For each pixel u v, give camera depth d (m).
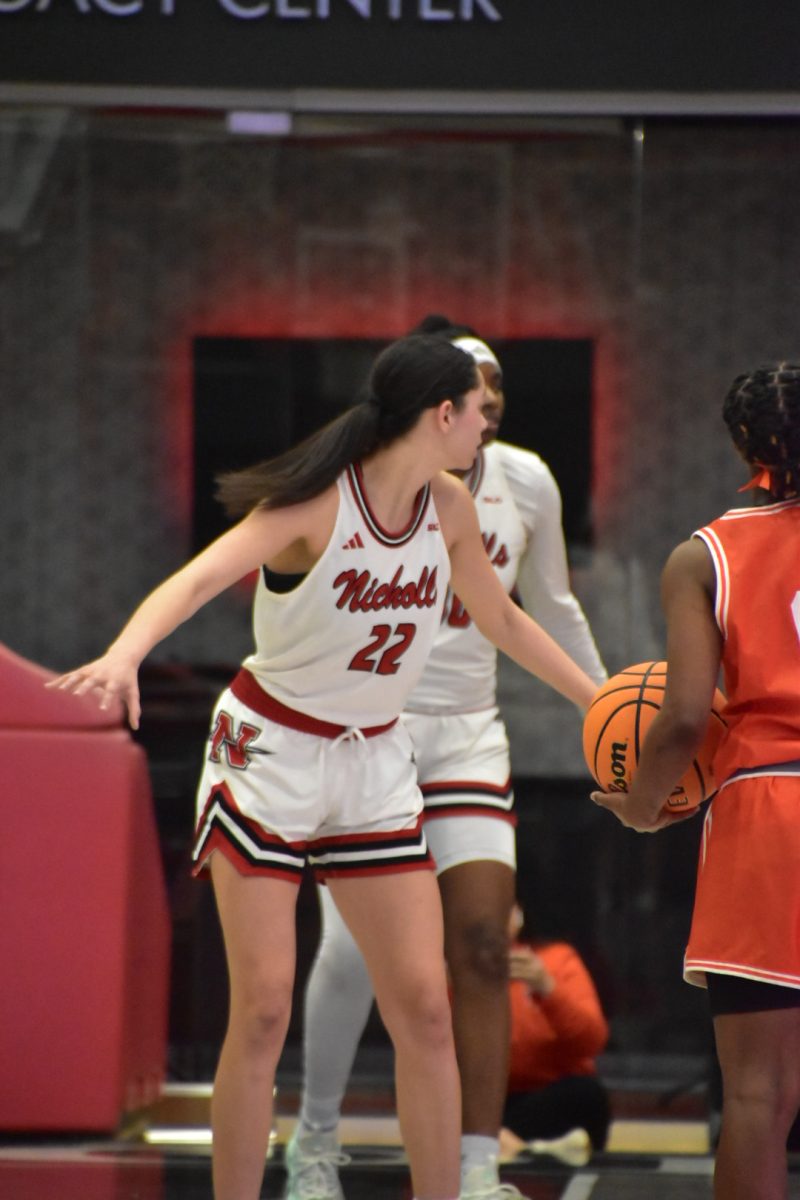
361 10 13.02
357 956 11.19
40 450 13.48
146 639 7.82
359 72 13.05
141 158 13.40
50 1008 12.16
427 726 11.03
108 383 13.48
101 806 12.22
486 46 13.01
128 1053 12.43
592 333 13.55
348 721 8.88
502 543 11.38
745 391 8.10
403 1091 8.86
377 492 8.59
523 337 13.58
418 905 8.86
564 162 13.46
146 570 13.52
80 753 12.23
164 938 13.31
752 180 13.40
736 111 13.00
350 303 13.56
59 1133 12.30
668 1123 13.30
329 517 8.47
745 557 7.88
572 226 13.52
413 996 8.76
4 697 12.23
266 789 8.75
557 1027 13.16
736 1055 7.64
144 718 13.56
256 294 13.52
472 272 13.56
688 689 7.78
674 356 13.52
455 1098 8.82
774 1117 7.53
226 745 8.95
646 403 13.55
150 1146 12.49
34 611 13.48
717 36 12.93
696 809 8.59
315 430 13.59
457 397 8.52
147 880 12.80
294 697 8.80
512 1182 11.85
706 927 7.75
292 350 13.55
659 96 13.01
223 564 8.25
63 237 13.42
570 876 13.58
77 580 13.50
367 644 8.65
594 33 12.97
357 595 8.54
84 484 13.50
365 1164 12.47
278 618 8.61
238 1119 8.55
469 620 10.98
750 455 8.14
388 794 8.94
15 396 13.45
